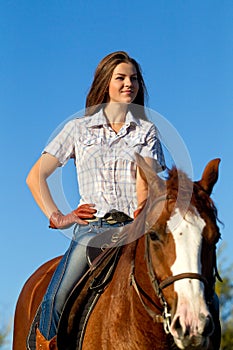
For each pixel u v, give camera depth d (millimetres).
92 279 8758
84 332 8617
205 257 7492
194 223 7531
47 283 10086
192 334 7238
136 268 8180
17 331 10469
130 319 8156
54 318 8922
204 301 7336
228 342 24266
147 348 8031
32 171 9156
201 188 7977
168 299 7527
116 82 9188
